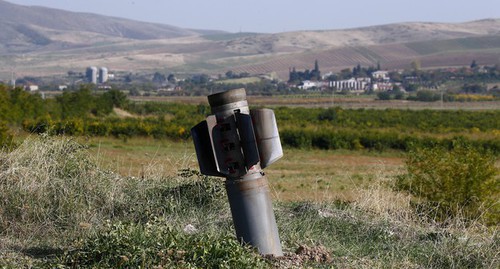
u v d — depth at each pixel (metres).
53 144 12.00
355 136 53.00
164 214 11.16
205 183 12.34
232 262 8.30
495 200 14.60
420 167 14.95
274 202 13.30
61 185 11.05
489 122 93.69
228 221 11.34
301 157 43.56
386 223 12.11
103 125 52.81
